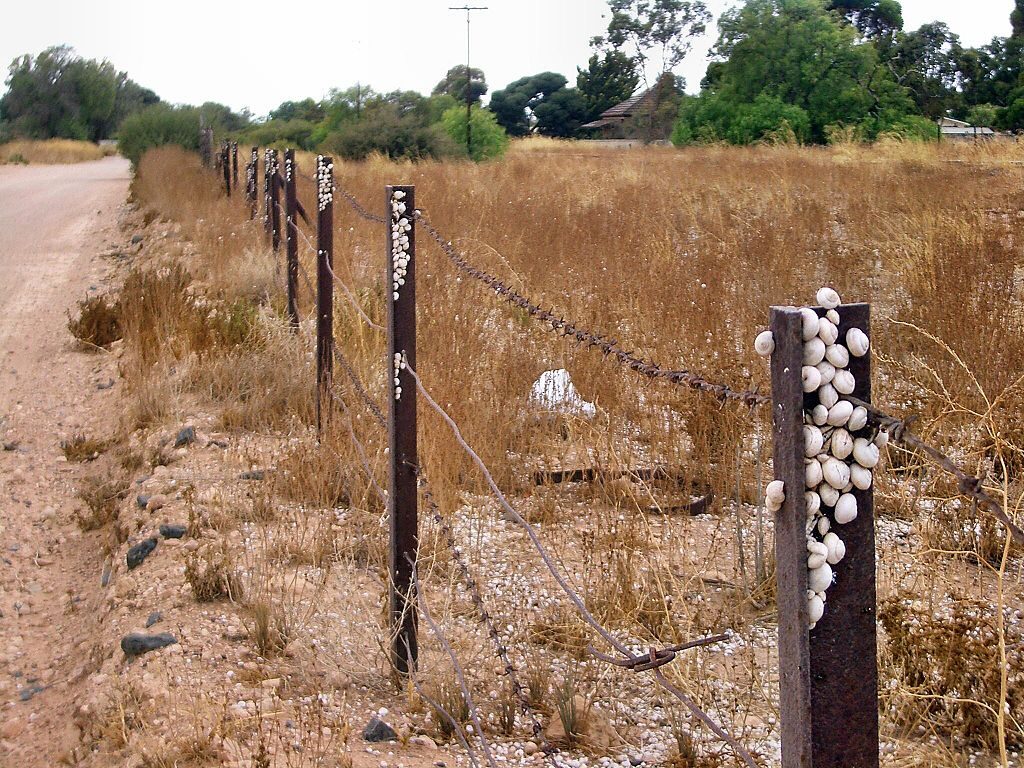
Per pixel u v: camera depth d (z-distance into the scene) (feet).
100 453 27.37
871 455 6.50
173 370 30.35
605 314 26.84
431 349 22.88
